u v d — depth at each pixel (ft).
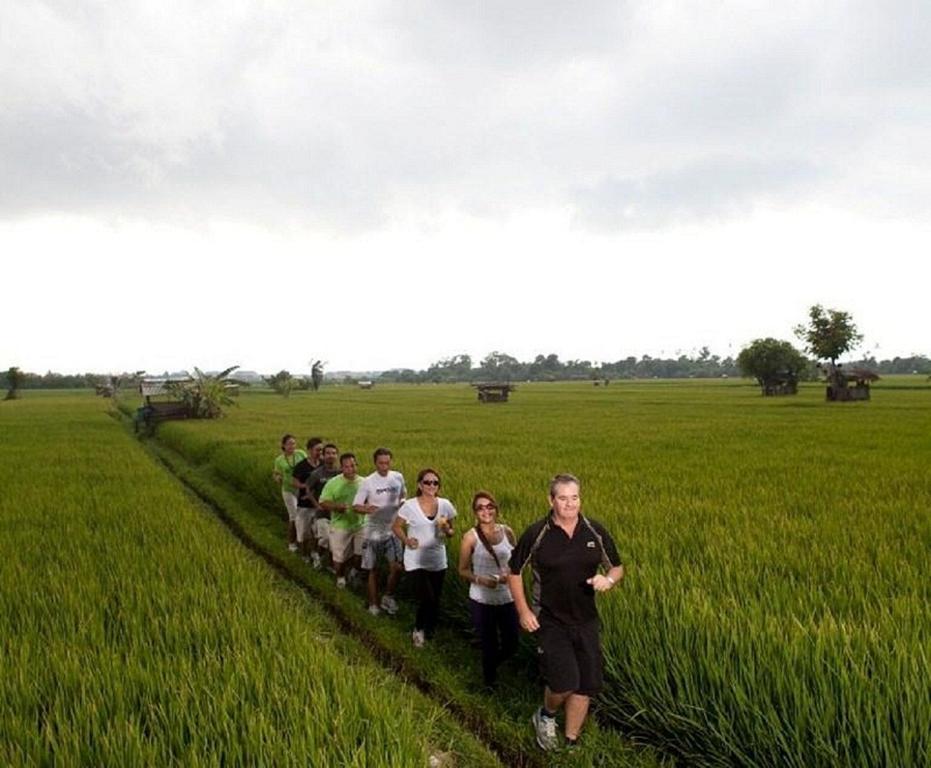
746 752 13.16
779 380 221.87
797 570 20.79
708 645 14.51
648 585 18.33
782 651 13.55
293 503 33.12
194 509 39.96
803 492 36.14
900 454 53.98
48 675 14.88
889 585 18.76
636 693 15.44
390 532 24.06
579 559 14.20
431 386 499.92
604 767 14.52
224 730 12.15
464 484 40.34
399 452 62.28
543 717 15.03
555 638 14.30
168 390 123.54
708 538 24.79
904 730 11.04
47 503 39.99
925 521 27.78
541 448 64.95
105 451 74.54
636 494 35.96
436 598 21.06
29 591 21.21
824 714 12.01
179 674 14.75
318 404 192.65
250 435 81.41
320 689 13.78
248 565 25.52
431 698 17.90
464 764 14.62
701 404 159.22
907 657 12.68
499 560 18.02
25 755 11.65
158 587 21.16
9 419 146.30
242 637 16.70
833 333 187.11
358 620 23.66
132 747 11.50
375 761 11.30
